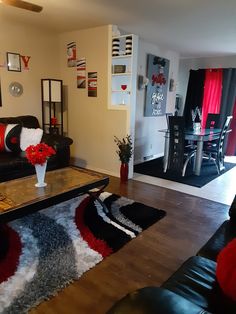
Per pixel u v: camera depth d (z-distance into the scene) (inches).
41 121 174.9
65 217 103.1
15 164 121.9
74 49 166.9
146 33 164.6
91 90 163.6
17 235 89.0
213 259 54.6
